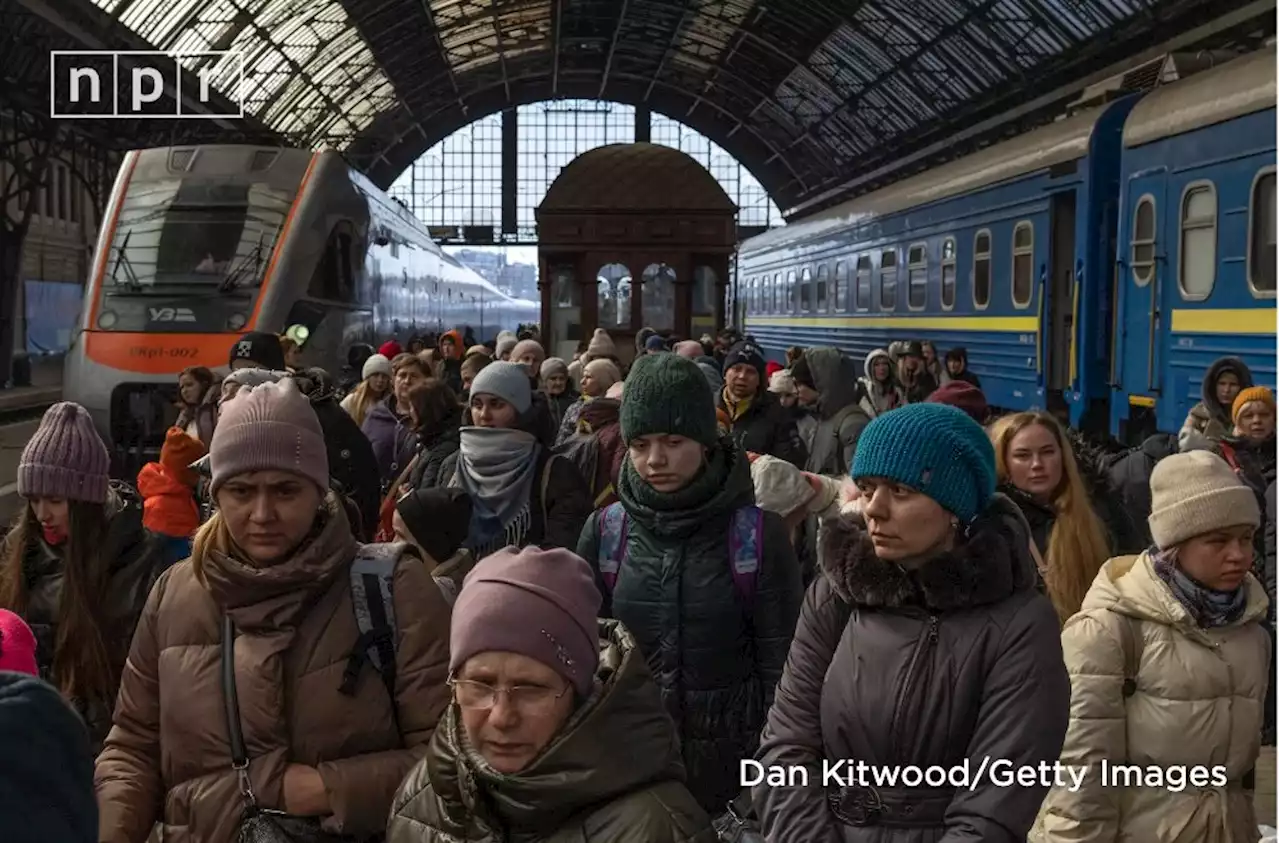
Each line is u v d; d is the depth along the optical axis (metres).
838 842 3.26
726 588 4.45
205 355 17.34
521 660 2.72
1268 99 11.84
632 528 4.59
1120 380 14.89
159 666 3.50
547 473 6.23
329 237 19.05
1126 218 14.76
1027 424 5.04
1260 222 12.01
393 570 3.56
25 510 4.68
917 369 14.91
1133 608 3.98
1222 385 8.77
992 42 43.50
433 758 2.86
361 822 3.40
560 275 24.59
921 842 3.18
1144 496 8.12
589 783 2.71
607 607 4.70
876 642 3.25
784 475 5.80
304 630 3.48
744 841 4.41
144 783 3.52
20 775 1.53
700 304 24.52
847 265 27.17
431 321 32.12
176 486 6.56
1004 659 3.14
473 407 6.34
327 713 3.43
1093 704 3.96
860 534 3.30
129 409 17.34
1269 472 7.48
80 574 4.51
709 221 24.27
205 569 3.42
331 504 3.58
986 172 19.16
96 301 17.83
